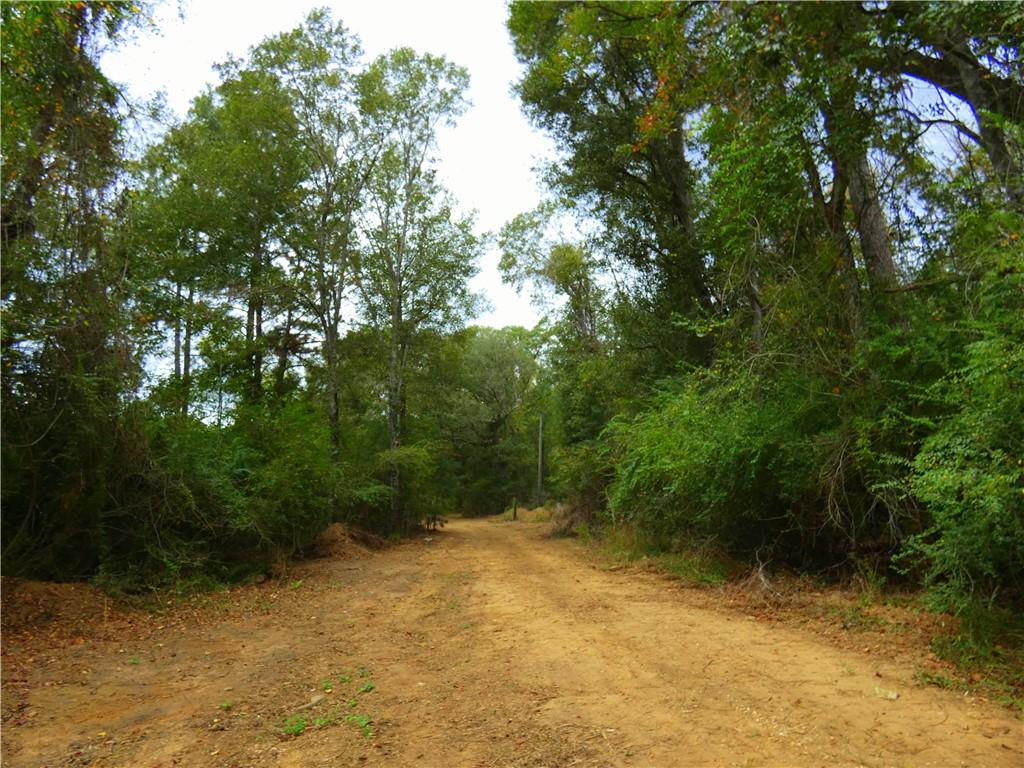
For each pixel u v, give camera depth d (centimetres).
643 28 1184
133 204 1310
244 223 2531
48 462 1074
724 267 1417
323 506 1855
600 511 2278
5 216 1000
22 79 1005
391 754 458
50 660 738
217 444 1502
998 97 880
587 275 2802
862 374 1008
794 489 1066
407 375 3103
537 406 4078
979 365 702
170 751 476
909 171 1042
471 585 1297
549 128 2238
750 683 585
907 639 711
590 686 594
